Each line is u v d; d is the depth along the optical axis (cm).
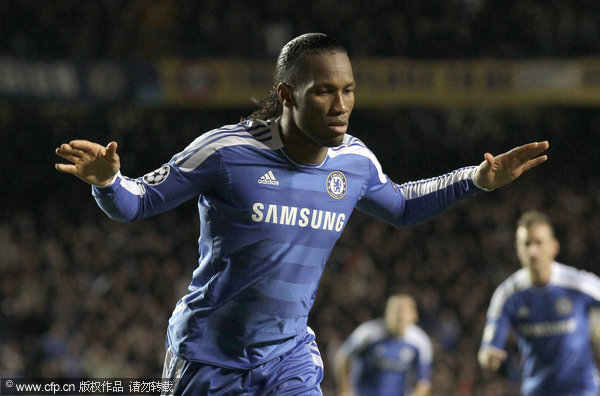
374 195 1239
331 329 4409
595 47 6162
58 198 5906
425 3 6341
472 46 6222
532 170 6366
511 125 6694
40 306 4488
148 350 4247
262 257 1124
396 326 3406
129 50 5866
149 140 6150
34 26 5666
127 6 5975
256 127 1134
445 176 1268
